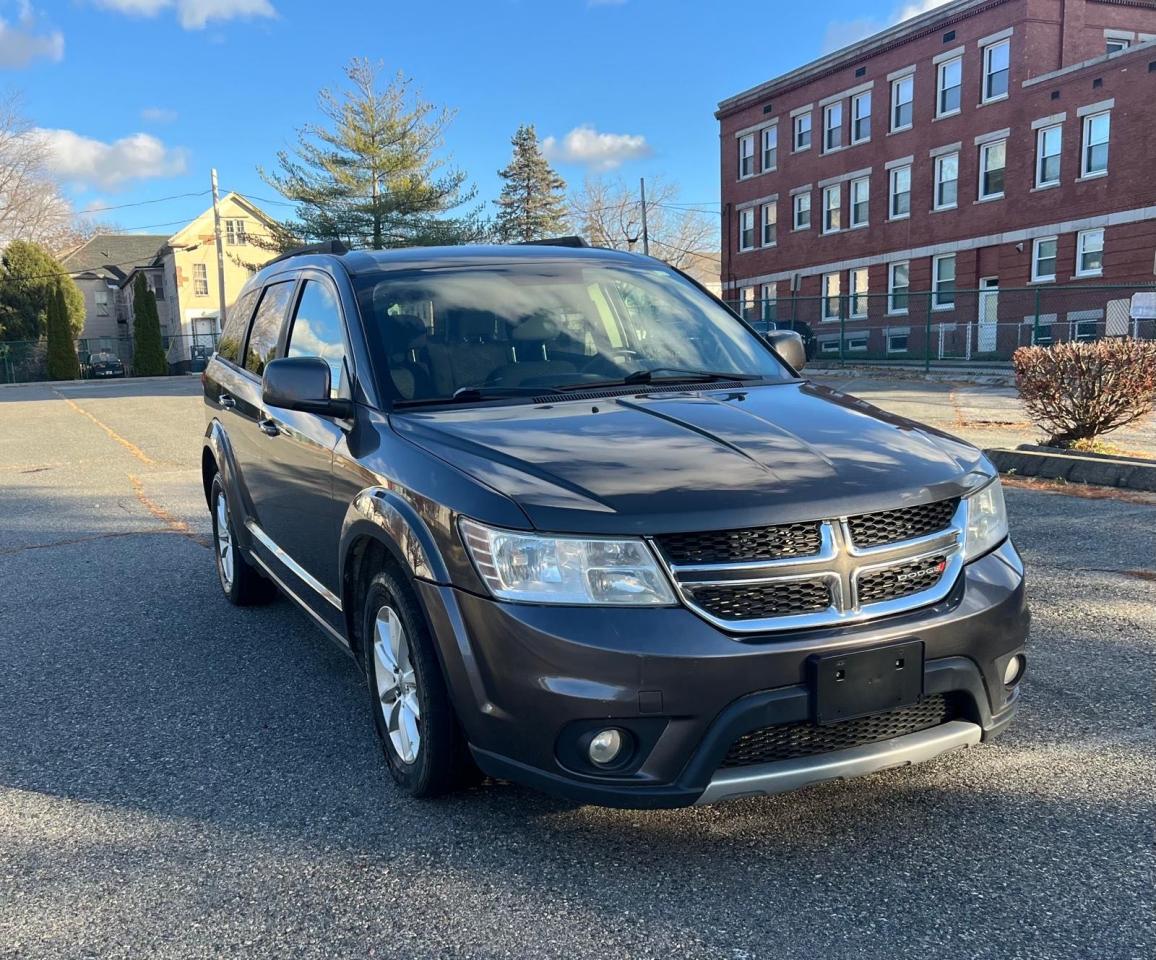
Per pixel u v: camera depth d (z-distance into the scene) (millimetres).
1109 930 2553
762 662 2668
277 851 3061
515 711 2777
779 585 2736
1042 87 27547
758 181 38969
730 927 2607
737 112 39594
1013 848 2953
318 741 3895
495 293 4230
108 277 72438
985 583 3014
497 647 2787
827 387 4137
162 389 31359
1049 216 27688
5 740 4000
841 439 3197
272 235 40438
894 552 2852
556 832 3119
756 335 4617
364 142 37625
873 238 33844
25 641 5305
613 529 2699
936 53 30812
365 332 3902
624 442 3119
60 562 7109
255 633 5328
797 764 2762
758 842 3027
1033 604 5320
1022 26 28125
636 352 4145
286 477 4379
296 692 4438
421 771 3209
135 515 8844
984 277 30156
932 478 3008
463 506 2902
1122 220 25766
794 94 36656
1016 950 2484
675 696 2643
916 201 32062
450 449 3172
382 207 37562
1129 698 4047
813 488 2830
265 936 2629
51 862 3037
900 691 2797
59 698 4449
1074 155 26891
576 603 2707
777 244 38312
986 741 3066
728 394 3746
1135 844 2953
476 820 3209
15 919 2740
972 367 24156
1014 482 8875
